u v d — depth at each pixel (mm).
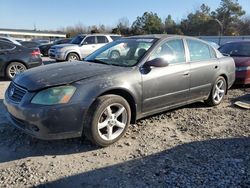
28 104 4246
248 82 9289
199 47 6461
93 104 4484
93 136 4504
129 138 5043
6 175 3840
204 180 3748
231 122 5949
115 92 4816
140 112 5184
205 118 6141
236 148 4688
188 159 4316
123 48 5676
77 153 4480
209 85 6594
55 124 4227
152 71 5230
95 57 5758
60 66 5117
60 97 4254
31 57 10828
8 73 10555
